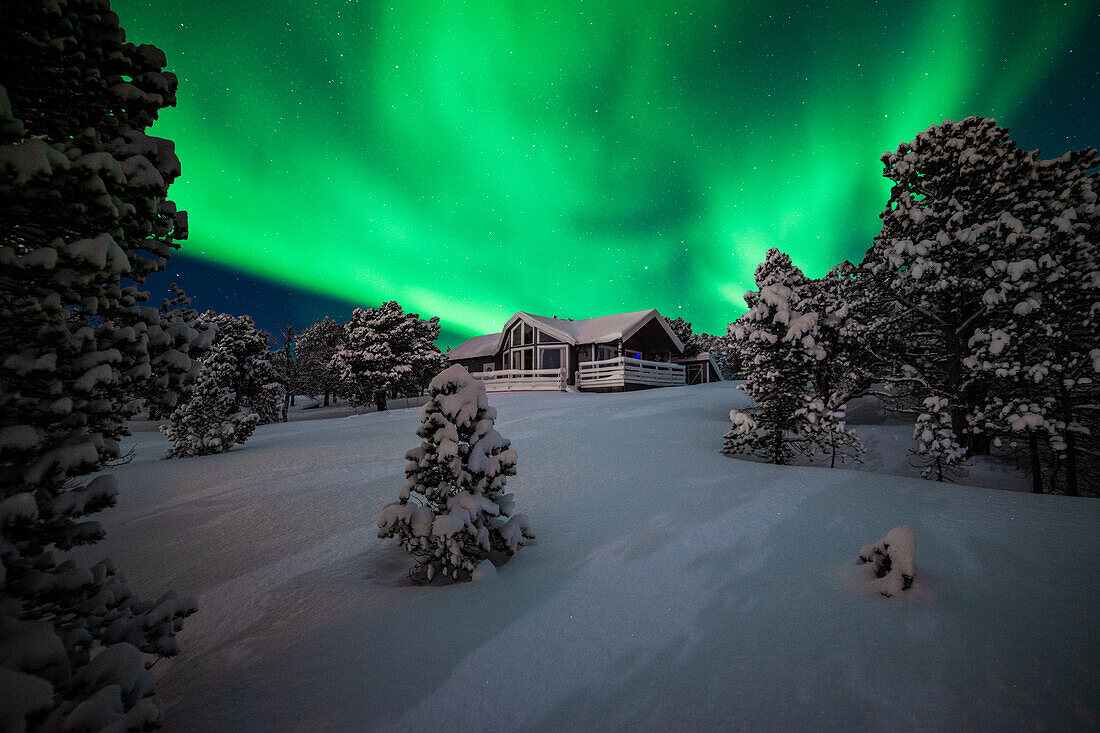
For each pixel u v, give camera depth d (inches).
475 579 225.6
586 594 205.9
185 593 238.7
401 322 1801.2
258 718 134.2
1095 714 117.6
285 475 487.5
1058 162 515.8
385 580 247.6
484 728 128.2
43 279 115.6
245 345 1567.4
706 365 1654.8
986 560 203.5
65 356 121.3
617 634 174.2
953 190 556.1
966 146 550.0
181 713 139.9
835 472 384.2
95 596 126.6
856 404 880.9
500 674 152.4
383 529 236.5
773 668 148.2
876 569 196.4
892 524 255.8
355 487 424.5
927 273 538.3
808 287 663.8
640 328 1429.6
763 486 349.7
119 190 128.3
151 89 154.3
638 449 519.8
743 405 871.1
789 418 493.7
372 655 165.6
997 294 486.6
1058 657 139.2
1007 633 152.4
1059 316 486.9
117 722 97.7
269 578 250.7
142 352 141.6
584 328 1503.4
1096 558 197.9
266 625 201.2
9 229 126.2
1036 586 179.2
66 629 121.0
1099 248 463.8
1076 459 525.0
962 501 287.6
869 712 126.3
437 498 250.2
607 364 1294.3
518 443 567.5
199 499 415.5
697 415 759.1
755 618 178.1
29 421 116.5
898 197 610.5
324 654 169.2
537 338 1438.2
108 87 139.6
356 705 138.1
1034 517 251.3
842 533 250.1
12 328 117.0
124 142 144.2
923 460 571.2
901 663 143.6
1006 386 538.3
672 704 135.9
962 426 572.4
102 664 110.8
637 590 207.2
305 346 2317.9
